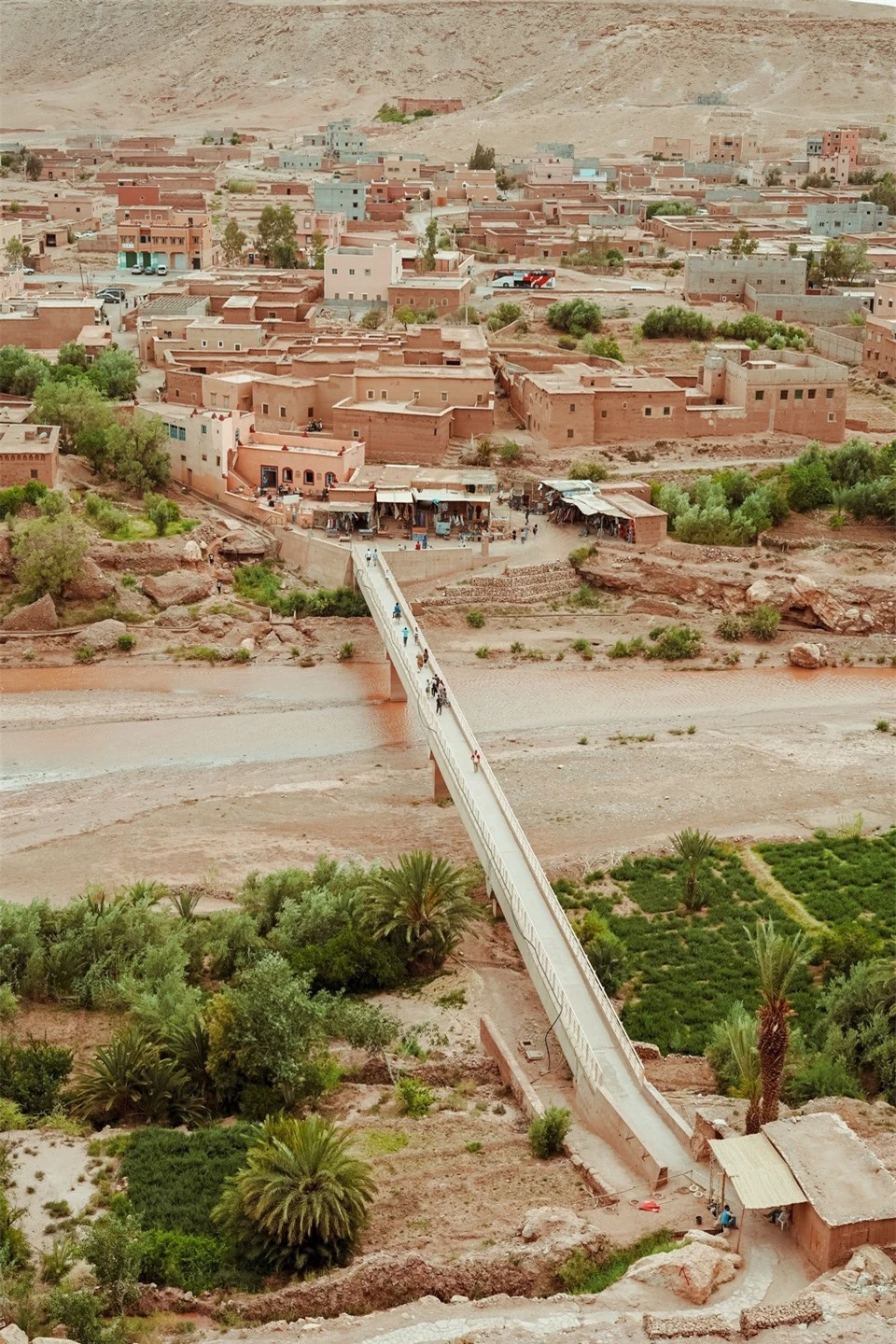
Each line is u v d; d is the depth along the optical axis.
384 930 62.72
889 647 107.50
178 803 81.75
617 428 131.50
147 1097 51.53
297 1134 44.38
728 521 117.56
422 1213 44.16
